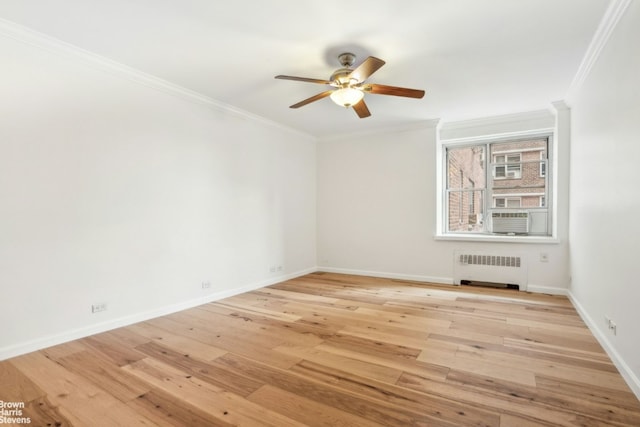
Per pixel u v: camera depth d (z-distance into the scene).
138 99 3.07
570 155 3.79
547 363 2.19
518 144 4.55
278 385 1.94
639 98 1.82
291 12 2.16
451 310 3.38
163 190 3.29
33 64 2.40
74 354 2.36
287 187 5.01
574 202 3.56
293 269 5.12
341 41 2.52
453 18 2.22
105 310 2.82
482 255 4.41
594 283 2.70
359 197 5.27
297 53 2.71
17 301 2.33
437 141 4.74
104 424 1.59
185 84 3.34
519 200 4.54
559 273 3.97
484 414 1.65
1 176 2.26
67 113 2.59
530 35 2.43
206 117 3.74
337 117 4.47
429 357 2.29
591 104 2.82
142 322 3.05
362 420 1.62
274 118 4.51
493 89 3.48
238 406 1.73
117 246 2.91
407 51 2.67
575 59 2.80
